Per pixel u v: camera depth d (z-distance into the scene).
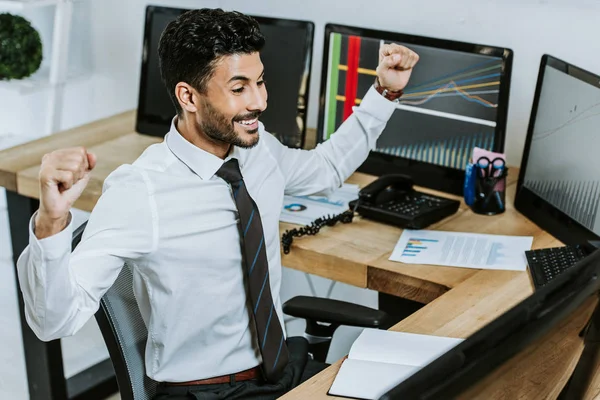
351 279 2.21
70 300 1.54
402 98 2.62
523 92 2.75
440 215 2.41
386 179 2.45
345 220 2.40
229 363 1.85
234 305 1.83
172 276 1.76
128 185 1.73
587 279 1.38
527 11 2.67
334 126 2.76
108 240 1.68
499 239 2.30
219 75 1.69
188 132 1.79
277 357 1.86
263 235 1.83
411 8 2.86
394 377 1.61
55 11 3.39
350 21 2.98
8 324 3.47
